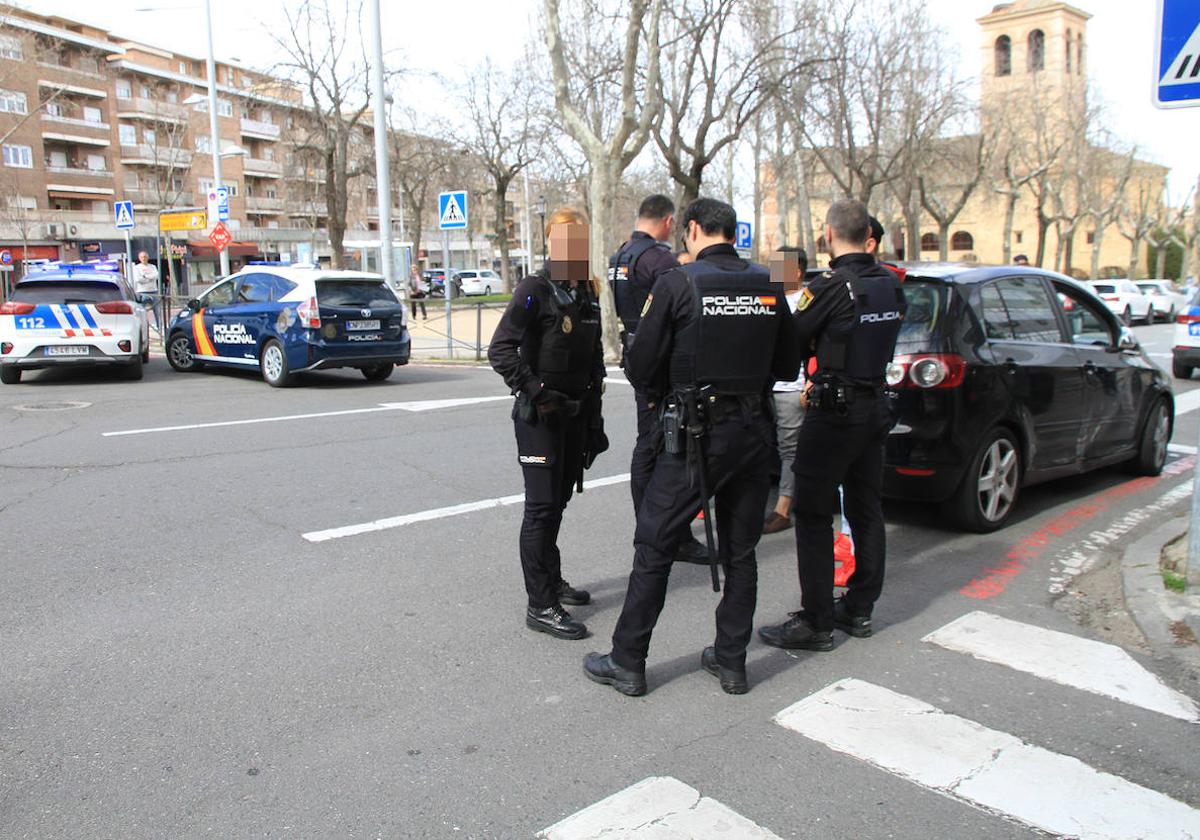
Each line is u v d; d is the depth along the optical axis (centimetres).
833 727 350
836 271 404
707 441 359
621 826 286
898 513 654
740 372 363
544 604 435
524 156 4412
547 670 398
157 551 543
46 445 834
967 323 575
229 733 341
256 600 470
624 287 520
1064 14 5831
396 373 1477
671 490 366
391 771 317
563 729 347
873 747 335
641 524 374
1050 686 386
